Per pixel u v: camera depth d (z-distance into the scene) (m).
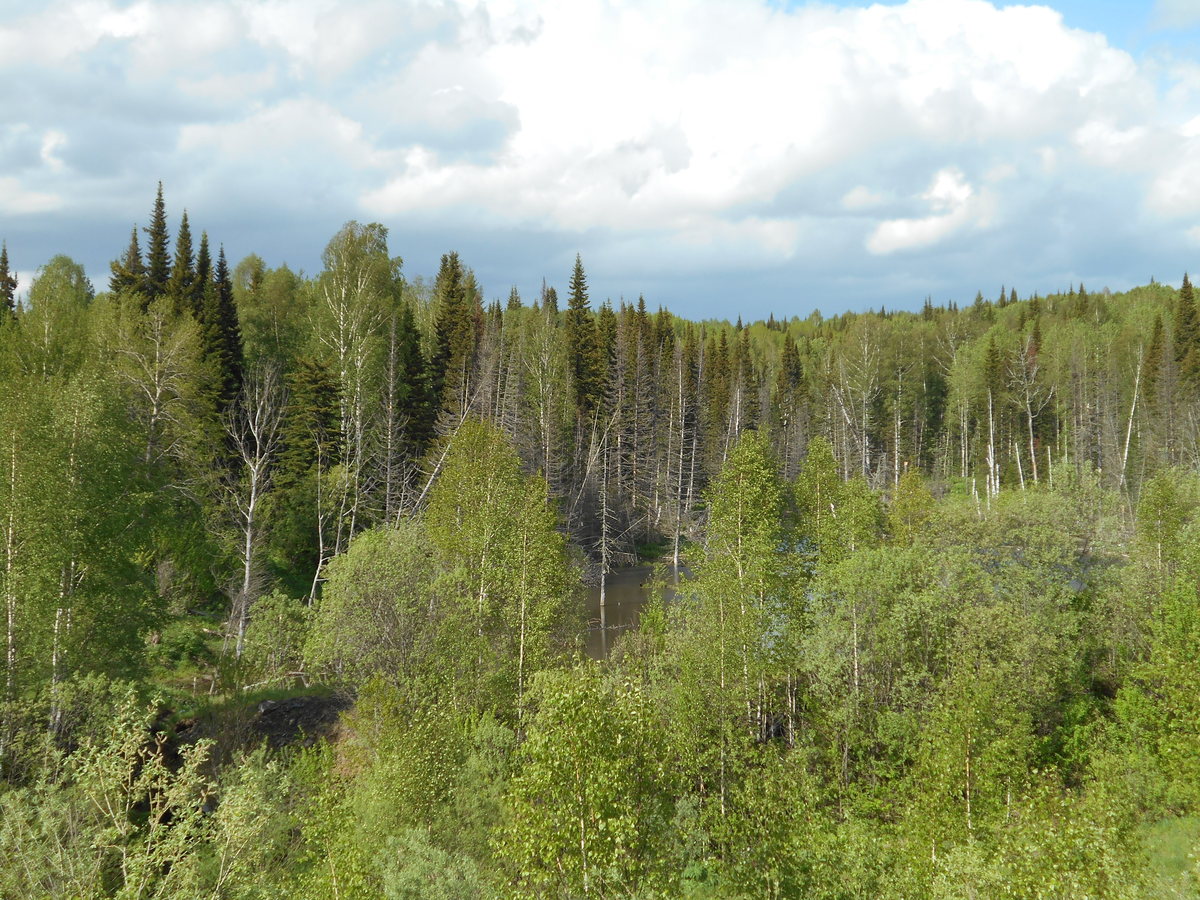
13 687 25.55
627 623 57.62
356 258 57.84
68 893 15.90
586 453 77.12
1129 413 88.31
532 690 27.73
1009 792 23.19
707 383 96.94
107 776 17.33
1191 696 28.47
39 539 27.53
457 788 21.92
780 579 39.28
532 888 17.92
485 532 38.72
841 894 20.19
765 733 37.59
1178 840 22.36
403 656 32.69
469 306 87.94
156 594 32.94
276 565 49.56
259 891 17.83
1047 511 44.91
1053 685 33.09
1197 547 38.22
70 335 45.31
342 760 30.56
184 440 44.44
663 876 18.58
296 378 52.25
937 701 29.55
